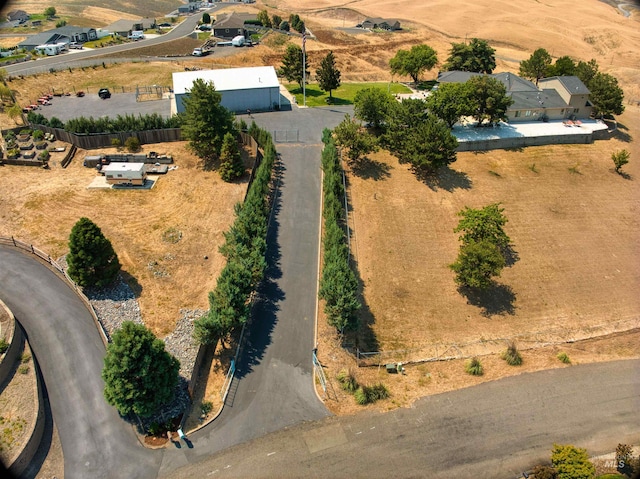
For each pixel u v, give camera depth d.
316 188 58.41
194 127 58.62
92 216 50.97
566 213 59.81
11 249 46.00
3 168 58.12
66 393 33.22
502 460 31.14
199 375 35.88
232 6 185.00
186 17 159.62
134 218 51.22
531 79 95.06
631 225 59.12
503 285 49.44
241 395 34.72
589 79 83.81
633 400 36.34
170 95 81.75
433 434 32.66
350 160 63.78
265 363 37.44
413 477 29.89
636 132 79.25
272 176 59.97
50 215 50.56
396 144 64.94
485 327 44.72
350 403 34.72
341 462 30.53
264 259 44.19
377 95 68.38
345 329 40.06
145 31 132.75
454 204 58.50
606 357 41.09
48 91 81.38
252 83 76.06
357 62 108.81
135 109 75.06
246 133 65.19
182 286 43.53
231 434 31.92
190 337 38.31
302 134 69.94
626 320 46.66
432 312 45.69
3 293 40.72
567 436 33.09
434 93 70.56
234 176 57.94
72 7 176.25
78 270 40.06
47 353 35.88
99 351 36.25
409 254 51.41
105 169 55.41
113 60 96.00
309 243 50.25
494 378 38.00
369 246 51.56
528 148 71.00
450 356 40.94
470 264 45.31
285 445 31.41
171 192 55.62
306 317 41.91
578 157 70.44
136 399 30.22
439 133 59.84
